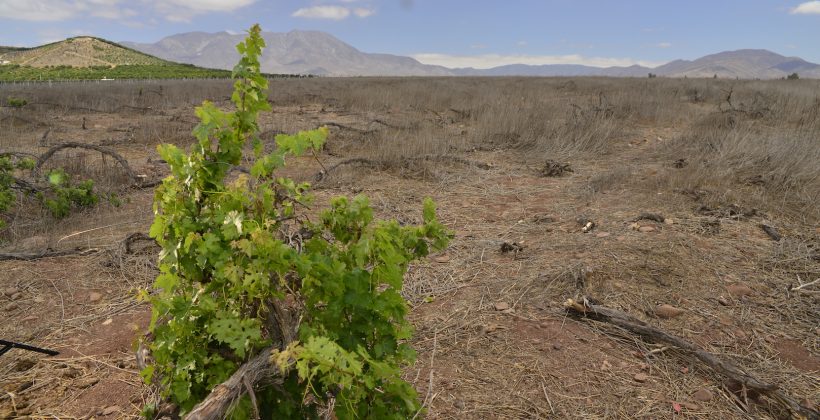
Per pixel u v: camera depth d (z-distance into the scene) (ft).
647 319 11.85
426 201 6.96
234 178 24.07
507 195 22.68
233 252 5.82
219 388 5.40
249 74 6.35
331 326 6.07
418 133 35.50
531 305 12.55
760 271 14.02
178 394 6.01
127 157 31.19
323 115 50.75
